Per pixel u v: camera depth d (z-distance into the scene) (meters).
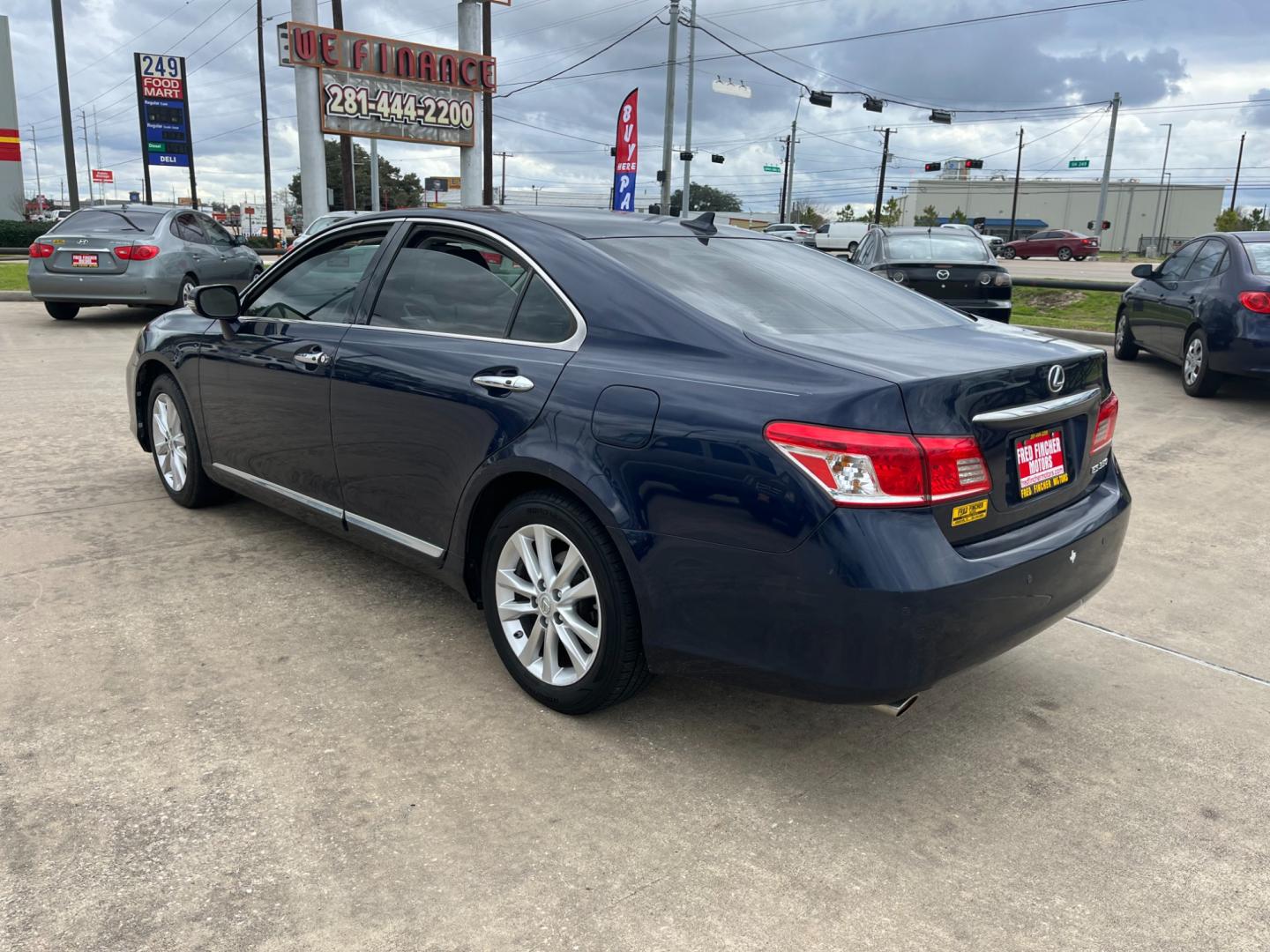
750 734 2.99
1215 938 2.17
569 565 2.88
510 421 2.95
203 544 4.42
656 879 2.30
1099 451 3.10
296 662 3.31
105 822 2.41
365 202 74.44
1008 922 2.20
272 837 2.38
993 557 2.50
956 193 103.06
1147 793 2.73
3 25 39.84
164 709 2.96
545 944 2.07
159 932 2.06
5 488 5.17
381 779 2.64
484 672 3.30
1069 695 3.31
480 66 23.64
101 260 11.74
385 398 3.38
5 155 40.69
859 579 2.30
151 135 40.19
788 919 2.18
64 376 8.56
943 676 2.43
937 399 2.40
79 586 3.88
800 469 2.36
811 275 3.46
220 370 4.26
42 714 2.90
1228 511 5.40
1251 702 3.28
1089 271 30.47
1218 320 8.18
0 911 2.10
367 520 3.63
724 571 2.49
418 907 2.17
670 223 3.56
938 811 2.62
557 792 2.63
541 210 3.52
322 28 20.67
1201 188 97.69
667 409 2.60
